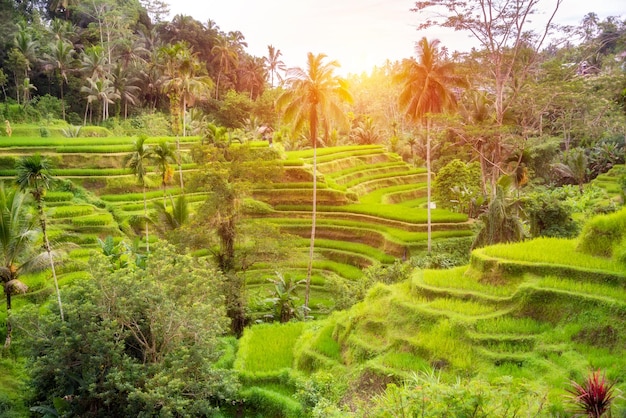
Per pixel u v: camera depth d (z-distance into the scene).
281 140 76.50
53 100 77.88
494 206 26.56
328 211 49.88
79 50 88.12
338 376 19.44
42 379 20.05
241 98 93.81
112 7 94.81
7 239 26.42
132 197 49.88
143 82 89.94
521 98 49.50
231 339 26.58
